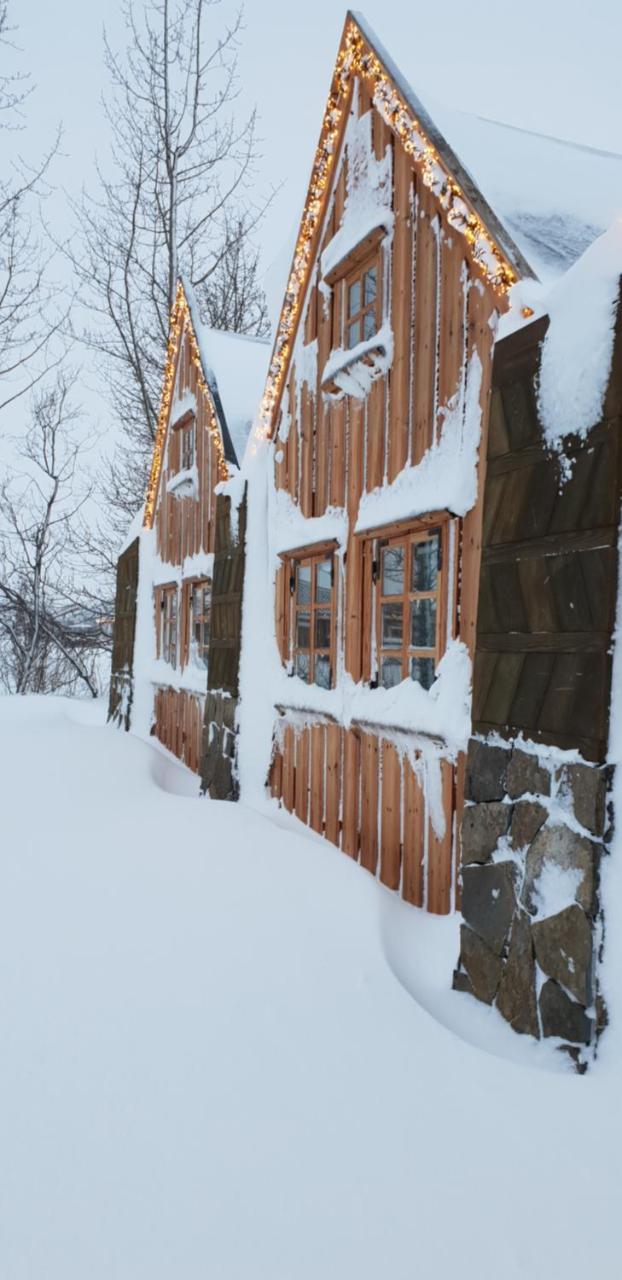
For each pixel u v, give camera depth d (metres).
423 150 4.27
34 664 22.36
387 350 4.74
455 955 3.57
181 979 3.20
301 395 6.19
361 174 5.19
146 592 12.20
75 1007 2.98
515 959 2.96
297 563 6.28
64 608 22.12
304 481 6.04
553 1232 1.88
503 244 3.52
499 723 3.19
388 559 4.89
